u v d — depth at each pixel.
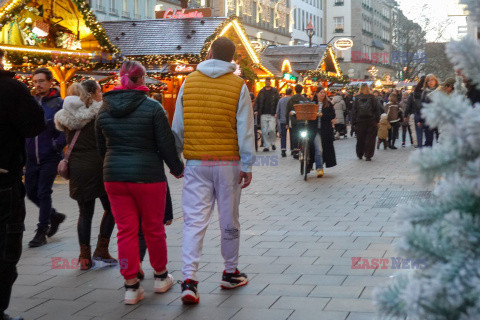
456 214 1.74
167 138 5.21
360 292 5.14
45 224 7.51
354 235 7.41
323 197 10.66
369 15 108.25
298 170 15.30
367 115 17.19
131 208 5.22
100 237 6.40
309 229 7.89
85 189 6.25
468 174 1.72
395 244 1.86
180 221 8.72
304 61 42.72
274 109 21.78
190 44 26.89
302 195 10.98
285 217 8.83
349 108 38.03
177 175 5.43
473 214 1.79
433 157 1.77
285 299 5.04
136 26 28.34
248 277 5.74
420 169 1.79
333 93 47.16
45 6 18.34
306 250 6.71
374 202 9.96
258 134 23.50
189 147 5.27
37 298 5.34
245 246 6.99
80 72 20.50
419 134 17.47
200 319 4.66
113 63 19.72
